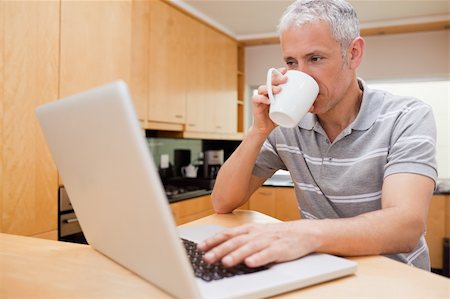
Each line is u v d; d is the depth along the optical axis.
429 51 4.03
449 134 3.97
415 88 4.16
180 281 0.47
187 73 3.44
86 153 0.55
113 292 0.54
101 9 2.29
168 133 3.51
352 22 0.97
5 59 1.74
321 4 0.93
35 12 1.88
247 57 4.76
